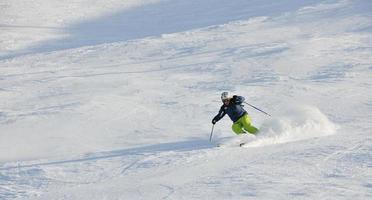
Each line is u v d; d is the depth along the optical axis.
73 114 51.88
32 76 87.81
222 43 115.25
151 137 39.25
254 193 19.50
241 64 83.69
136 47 120.19
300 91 58.03
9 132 45.22
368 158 24.48
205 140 35.94
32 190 23.27
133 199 20.39
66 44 152.75
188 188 21.33
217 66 83.88
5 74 93.06
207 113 48.88
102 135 41.66
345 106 48.19
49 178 25.45
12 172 27.12
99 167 27.50
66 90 70.62
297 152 27.06
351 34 108.81
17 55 135.88
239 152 28.80
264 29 131.25
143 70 87.62
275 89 60.38
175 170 25.41
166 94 62.38
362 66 73.94
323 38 105.88
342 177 21.30
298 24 132.88
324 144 28.97
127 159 29.05
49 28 184.25
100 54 114.62
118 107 54.66
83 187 23.45
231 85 65.12
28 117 51.62
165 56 104.56
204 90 63.44
